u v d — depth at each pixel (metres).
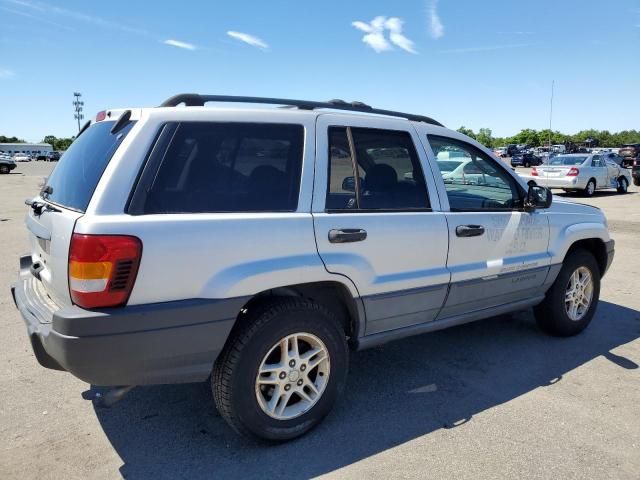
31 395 3.57
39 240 3.11
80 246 2.41
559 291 4.62
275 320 2.85
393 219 3.34
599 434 3.13
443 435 3.11
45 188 3.43
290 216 2.93
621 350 4.49
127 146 2.59
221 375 2.80
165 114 2.71
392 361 4.23
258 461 2.84
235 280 2.69
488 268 3.90
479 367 4.12
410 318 3.58
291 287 3.12
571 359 4.29
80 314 2.41
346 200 3.21
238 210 2.81
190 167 2.71
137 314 2.47
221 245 2.68
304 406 3.07
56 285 2.68
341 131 3.27
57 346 2.43
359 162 3.31
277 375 2.93
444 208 3.69
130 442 3.01
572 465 2.81
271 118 3.01
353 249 3.15
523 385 3.80
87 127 3.42
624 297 6.22
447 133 3.89
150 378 2.60
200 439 3.05
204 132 2.79
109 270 2.42
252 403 2.84
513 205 4.21
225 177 2.81
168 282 2.55
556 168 19.41
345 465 2.81
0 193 20.31
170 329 2.55
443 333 4.89
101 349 2.43
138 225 2.49
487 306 4.11
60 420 3.25
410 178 3.58
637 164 24.67
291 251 2.89
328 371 3.12
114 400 2.73
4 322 5.00
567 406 3.48
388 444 3.02
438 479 2.69
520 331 4.96
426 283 3.54
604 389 3.74
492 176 4.13
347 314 3.44
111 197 2.50
